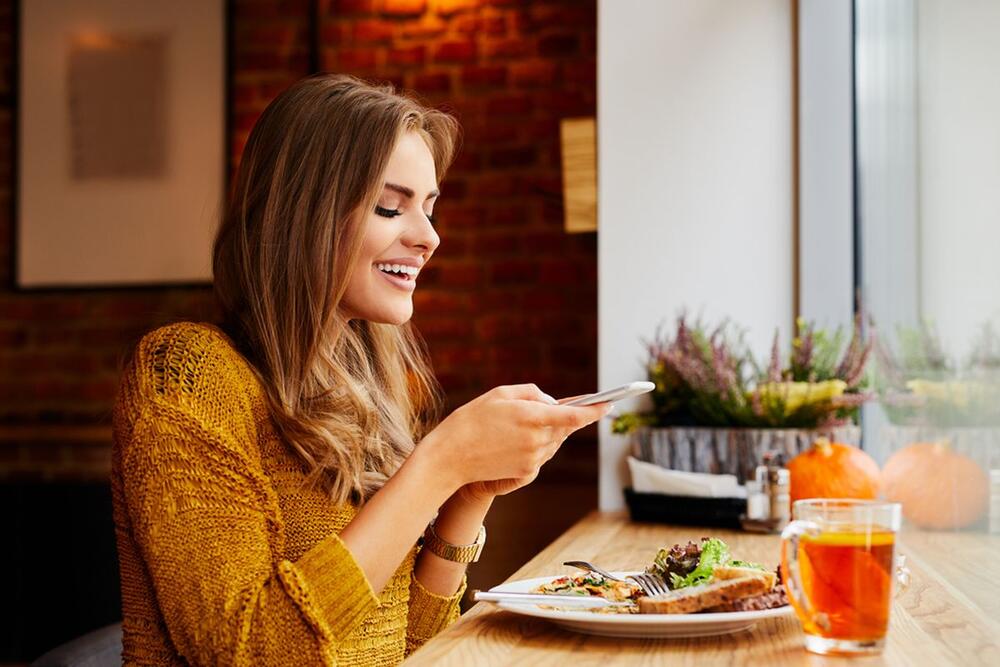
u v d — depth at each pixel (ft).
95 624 11.57
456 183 12.10
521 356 11.91
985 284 4.47
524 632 3.34
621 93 7.41
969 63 4.78
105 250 12.41
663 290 7.33
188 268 12.28
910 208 5.99
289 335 3.87
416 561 4.30
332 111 3.96
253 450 3.53
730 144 7.30
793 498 5.83
